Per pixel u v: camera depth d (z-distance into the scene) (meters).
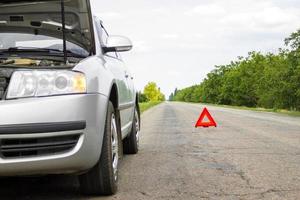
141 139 10.80
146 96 136.12
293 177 5.83
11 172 3.95
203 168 6.50
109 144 4.68
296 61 37.72
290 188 5.17
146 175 5.95
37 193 4.88
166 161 7.17
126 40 5.64
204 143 9.87
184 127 15.25
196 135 11.96
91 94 4.29
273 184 5.38
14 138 3.91
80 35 5.41
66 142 4.09
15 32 5.60
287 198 4.69
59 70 4.20
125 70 6.89
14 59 4.96
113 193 4.83
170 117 23.47
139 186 5.26
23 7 5.18
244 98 89.75
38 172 4.05
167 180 5.62
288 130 13.83
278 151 8.44
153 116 24.91
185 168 6.50
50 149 4.05
